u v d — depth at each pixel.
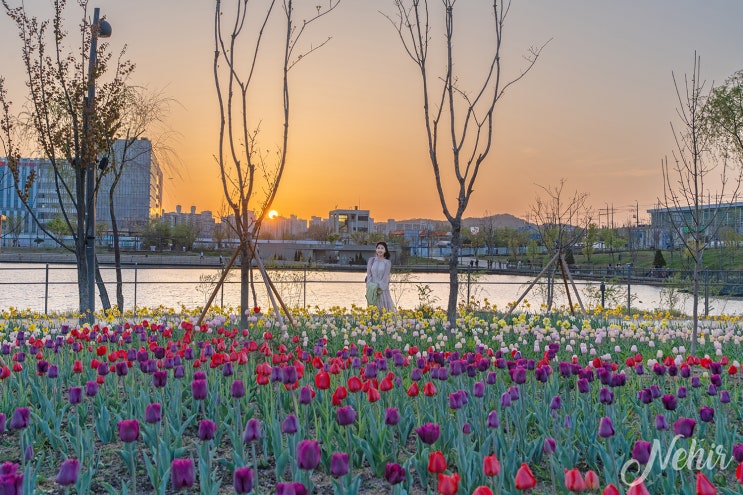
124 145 17.27
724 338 10.60
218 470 4.92
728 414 6.09
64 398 6.96
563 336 10.89
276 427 4.95
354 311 13.59
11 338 10.12
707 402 6.30
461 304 17.27
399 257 96.12
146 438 5.01
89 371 7.22
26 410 3.91
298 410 5.61
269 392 6.11
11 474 2.63
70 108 13.62
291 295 19.89
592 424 5.25
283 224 166.62
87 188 14.23
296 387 5.55
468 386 6.04
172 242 107.31
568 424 4.59
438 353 6.25
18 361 6.72
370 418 4.99
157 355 6.65
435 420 5.26
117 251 17.09
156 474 4.39
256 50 11.48
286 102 11.50
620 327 11.07
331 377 6.59
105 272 59.50
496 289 40.31
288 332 11.37
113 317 12.34
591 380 5.73
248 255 11.34
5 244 103.50
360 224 181.38
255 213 12.15
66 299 27.83
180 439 5.05
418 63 12.53
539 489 4.54
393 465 3.26
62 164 16.20
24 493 3.78
